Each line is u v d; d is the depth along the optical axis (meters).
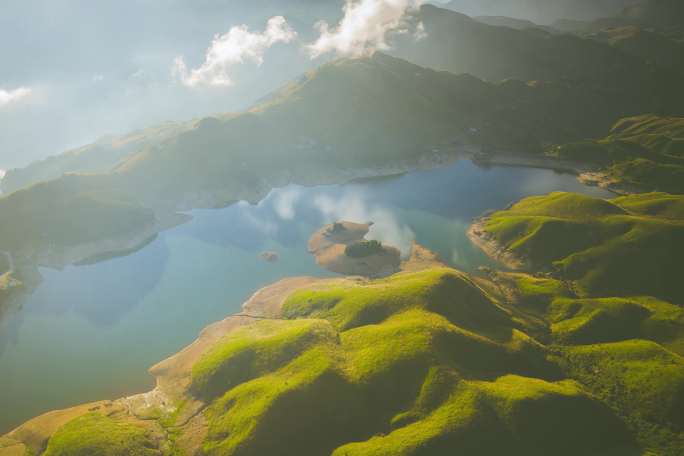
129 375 100.12
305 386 77.62
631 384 82.75
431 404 74.25
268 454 70.44
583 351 93.12
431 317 91.62
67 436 75.94
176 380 94.25
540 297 116.19
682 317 100.94
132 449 73.56
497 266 139.88
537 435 70.12
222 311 122.94
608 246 130.25
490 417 71.12
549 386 77.88
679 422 75.44
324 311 106.62
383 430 72.62
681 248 123.19
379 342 86.75
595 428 73.69
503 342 91.06
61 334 118.81
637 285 118.38
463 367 81.94
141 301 131.75
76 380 99.88
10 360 108.75
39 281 146.50
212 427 78.25
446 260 143.75
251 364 89.00
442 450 66.50
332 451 70.50
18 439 81.31
